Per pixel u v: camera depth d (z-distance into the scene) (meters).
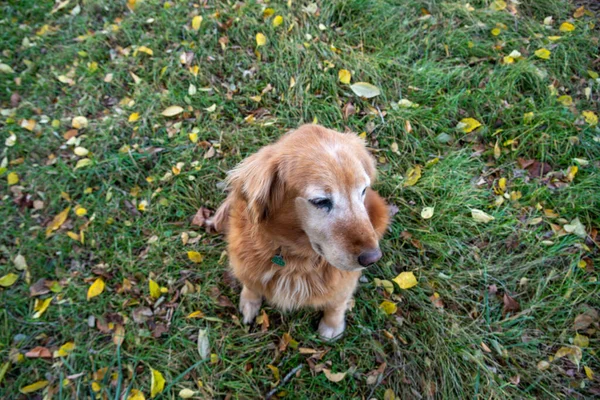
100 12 1.51
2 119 1.29
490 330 0.98
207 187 1.17
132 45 1.39
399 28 1.41
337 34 1.41
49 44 1.45
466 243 1.08
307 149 0.74
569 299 0.99
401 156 1.21
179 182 1.16
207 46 1.37
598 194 1.08
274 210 0.78
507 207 1.11
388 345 0.97
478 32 1.39
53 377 0.92
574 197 1.11
